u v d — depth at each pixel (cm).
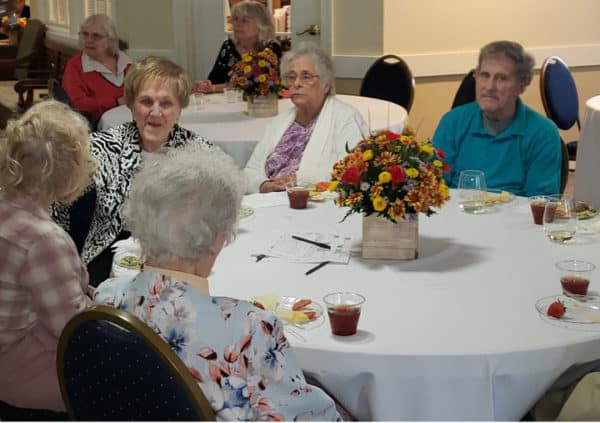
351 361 177
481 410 177
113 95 559
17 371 212
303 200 286
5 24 1091
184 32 720
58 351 151
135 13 727
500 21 639
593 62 688
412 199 222
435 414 178
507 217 276
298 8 632
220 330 147
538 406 197
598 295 207
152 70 299
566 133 706
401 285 215
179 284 150
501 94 317
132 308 149
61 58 939
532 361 177
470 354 175
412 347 178
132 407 143
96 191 294
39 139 207
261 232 260
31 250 201
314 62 347
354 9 605
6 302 204
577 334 184
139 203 155
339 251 241
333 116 351
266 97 453
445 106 630
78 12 872
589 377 186
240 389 145
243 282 217
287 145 357
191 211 152
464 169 335
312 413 156
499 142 327
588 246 245
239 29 557
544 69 536
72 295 204
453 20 620
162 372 137
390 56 566
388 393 177
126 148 302
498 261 232
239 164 404
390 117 453
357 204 227
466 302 203
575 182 475
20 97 802
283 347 154
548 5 657
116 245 248
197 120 448
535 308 199
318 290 212
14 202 207
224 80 571
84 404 150
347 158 231
